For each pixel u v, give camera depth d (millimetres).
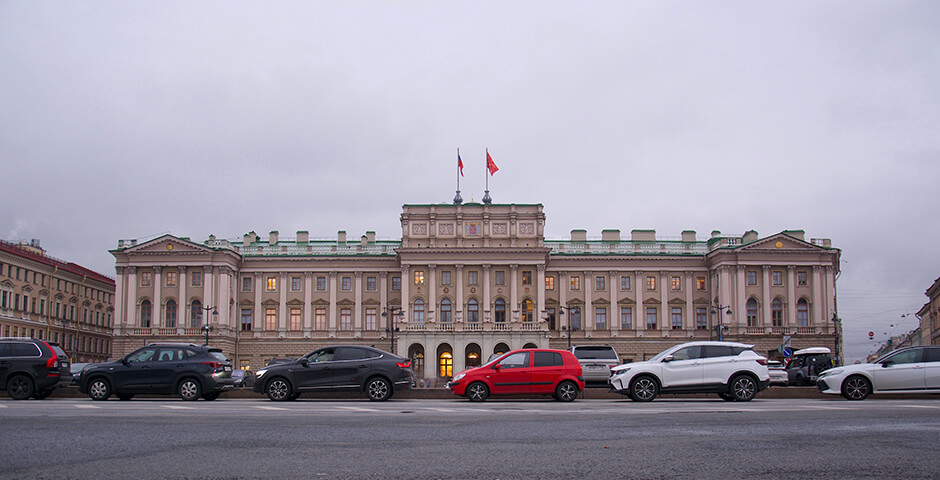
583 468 14500
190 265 109750
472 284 111125
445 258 110812
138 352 38812
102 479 13258
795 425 21688
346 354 38688
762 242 109750
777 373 61250
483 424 22469
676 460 15352
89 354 125750
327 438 18859
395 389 38188
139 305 110062
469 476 13750
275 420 23609
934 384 35500
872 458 15508
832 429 20547
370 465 14812
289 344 113500
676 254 114312
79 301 122625
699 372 35656
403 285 110188
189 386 38000
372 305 114125
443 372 108000
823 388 36719
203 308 106125
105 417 24266
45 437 18562
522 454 16156
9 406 29844
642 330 113500
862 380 35781
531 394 37719
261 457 15711
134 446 17141
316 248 116625
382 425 22094
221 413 26484
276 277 114875
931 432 19688
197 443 17734
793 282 109812
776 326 109125
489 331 106500
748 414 25766
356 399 42062
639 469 14391
